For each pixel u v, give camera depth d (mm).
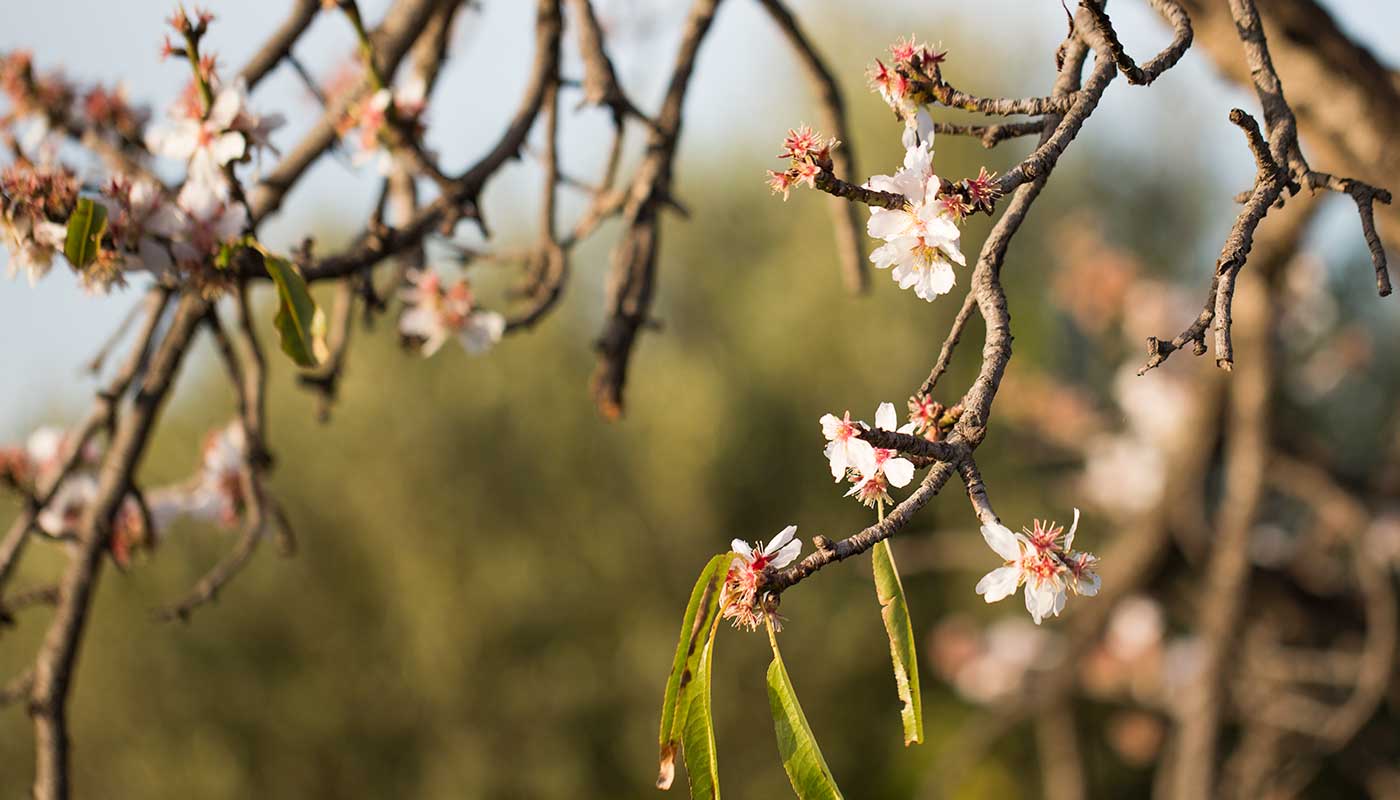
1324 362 7102
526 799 12211
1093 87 1259
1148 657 6996
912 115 1381
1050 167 1240
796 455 12789
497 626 12500
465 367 12906
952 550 7309
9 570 2439
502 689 12438
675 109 2916
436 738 12555
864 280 3387
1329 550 6094
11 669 11453
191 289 2041
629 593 12633
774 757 11812
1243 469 4684
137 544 2947
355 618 12727
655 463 12734
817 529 12531
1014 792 9930
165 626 12000
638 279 2871
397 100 2533
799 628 12086
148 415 2436
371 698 12594
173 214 2002
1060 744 5957
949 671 8062
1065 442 7305
